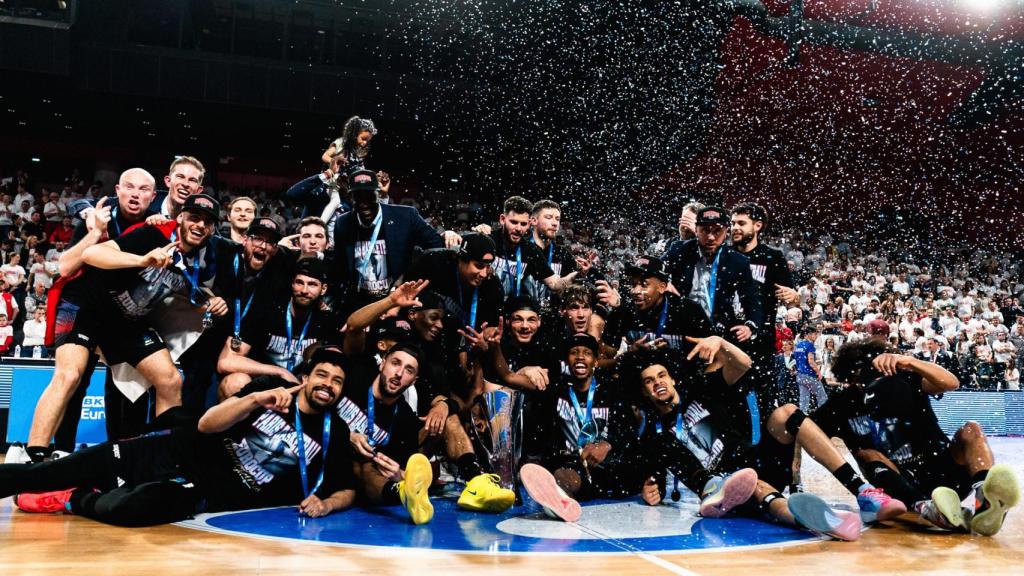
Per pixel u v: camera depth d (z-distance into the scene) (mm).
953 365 10938
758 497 3549
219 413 3289
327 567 2498
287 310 4352
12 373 5293
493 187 15844
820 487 4805
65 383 3662
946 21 12680
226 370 4082
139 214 4223
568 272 5367
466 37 14391
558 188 15109
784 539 3111
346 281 4707
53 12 12867
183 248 3881
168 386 3771
